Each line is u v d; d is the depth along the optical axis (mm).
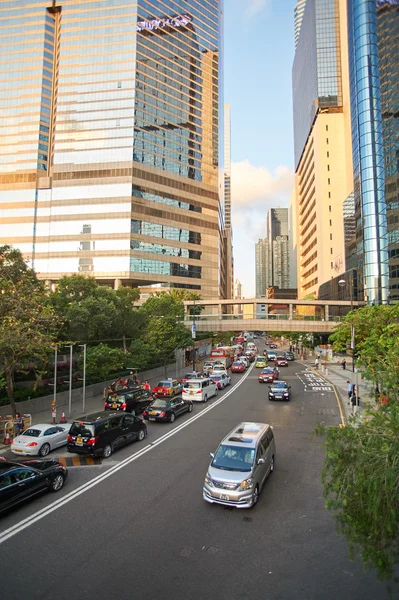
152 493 11242
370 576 7215
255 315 54625
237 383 36156
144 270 81375
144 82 85125
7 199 84438
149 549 8188
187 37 96312
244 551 8078
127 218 79938
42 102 87438
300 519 9516
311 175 100250
